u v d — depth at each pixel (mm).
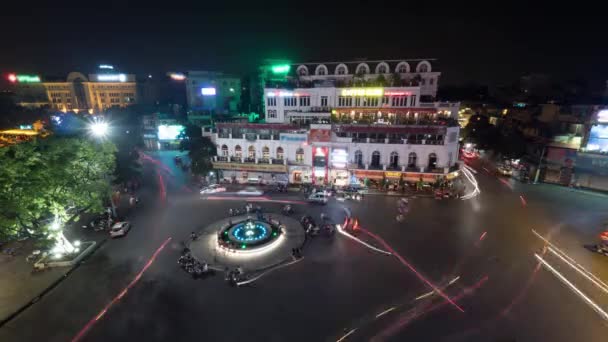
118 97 123250
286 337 22125
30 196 27953
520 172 57969
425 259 31547
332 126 50625
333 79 63406
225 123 55250
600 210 42844
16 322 23953
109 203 46344
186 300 26062
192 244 35250
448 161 48156
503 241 34875
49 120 95312
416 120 52469
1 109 86062
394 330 22562
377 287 27375
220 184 55562
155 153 82500
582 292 26344
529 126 64938
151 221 41469
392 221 40094
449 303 25266
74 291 27562
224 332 22641
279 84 62156
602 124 48531
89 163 35344
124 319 24125
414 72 60156
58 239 31984
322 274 29359
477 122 78688
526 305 24906
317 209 44281
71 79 120188
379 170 49719
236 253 33031
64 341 22141
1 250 33906
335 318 23844
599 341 21375
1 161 27125
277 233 36312
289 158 53500
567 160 52531
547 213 42156
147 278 29156
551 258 31500
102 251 34125
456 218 40781
